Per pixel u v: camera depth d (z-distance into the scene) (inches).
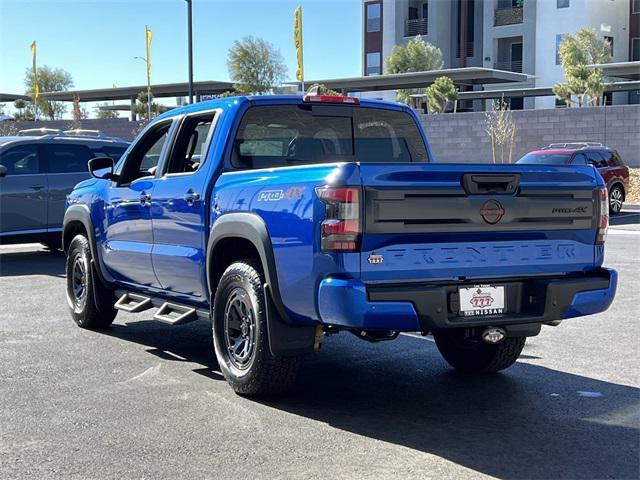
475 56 2320.4
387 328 190.4
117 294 304.8
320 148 260.8
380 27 2407.7
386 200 189.3
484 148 1354.6
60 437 192.4
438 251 196.5
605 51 1834.4
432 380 247.4
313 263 194.2
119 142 580.7
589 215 217.2
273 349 210.7
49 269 501.7
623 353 280.2
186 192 249.3
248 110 246.4
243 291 221.1
